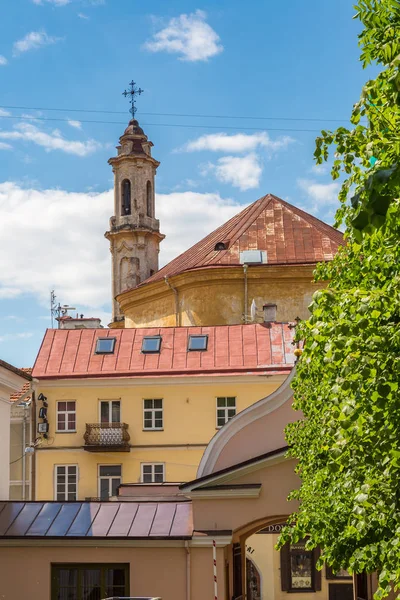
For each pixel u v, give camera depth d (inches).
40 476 1710.1
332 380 444.1
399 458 391.2
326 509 595.5
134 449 1697.8
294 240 2096.5
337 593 1679.4
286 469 1012.5
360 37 461.4
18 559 1023.0
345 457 441.7
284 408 1097.4
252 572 1690.5
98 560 1012.5
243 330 1801.2
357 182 436.8
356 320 376.2
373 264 452.8
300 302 1969.7
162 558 1005.2
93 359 1768.0
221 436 1098.1
